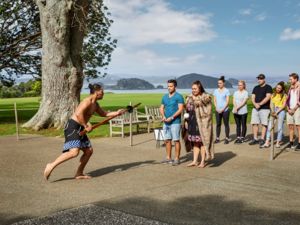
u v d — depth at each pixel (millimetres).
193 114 8727
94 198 6301
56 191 6773
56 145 12609
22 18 24594
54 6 17000
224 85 12656
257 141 12648
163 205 5918
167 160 9367
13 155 10648
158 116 16641
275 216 5422
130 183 7332
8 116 25531
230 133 15328
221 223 5125
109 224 5074
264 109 11734
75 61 18031
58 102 17375
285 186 7117
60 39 17156
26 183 7375
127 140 13633
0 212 5609
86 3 18031
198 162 9430
